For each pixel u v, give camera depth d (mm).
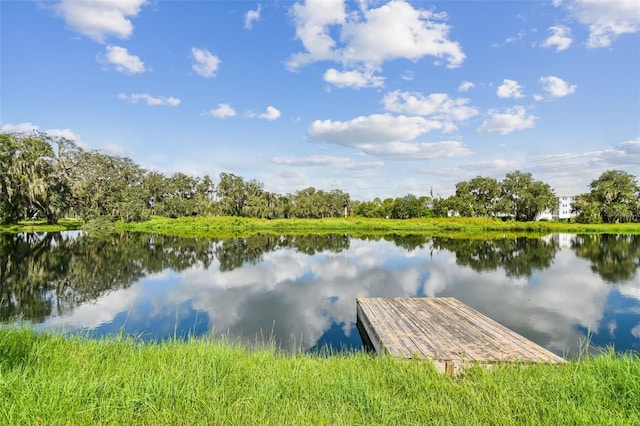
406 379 4594
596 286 14828
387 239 38844
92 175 57000
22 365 4590
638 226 55750
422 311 8961
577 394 3928
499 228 59594
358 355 6152
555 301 12383
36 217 54531
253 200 78750
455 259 22891
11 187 41594
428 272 18266
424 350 6055
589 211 64250
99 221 46625
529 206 72750
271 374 4625
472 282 15773
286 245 31609
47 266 19359
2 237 34062
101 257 22969
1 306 11781
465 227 59875
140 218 61281
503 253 25859
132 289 14398
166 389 3889
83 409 3480
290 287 14828
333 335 9094
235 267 19688
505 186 78125
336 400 3951
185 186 79562
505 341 6555
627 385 3961
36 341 5465
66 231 44281
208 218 61188
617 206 62188
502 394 4000
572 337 8898
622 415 3490
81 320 10328
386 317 8375
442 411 3682
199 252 26000
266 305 12070
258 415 3576
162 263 20844
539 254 25172
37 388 3754
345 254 25406
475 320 8102
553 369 4930
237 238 39406
